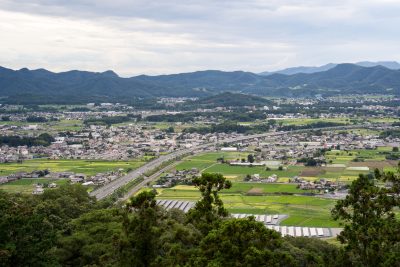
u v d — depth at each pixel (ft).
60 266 419.74
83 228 531.91
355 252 351.87
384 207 358.84
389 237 335.88
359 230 349.20
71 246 478.18
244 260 317.63
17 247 380.17
